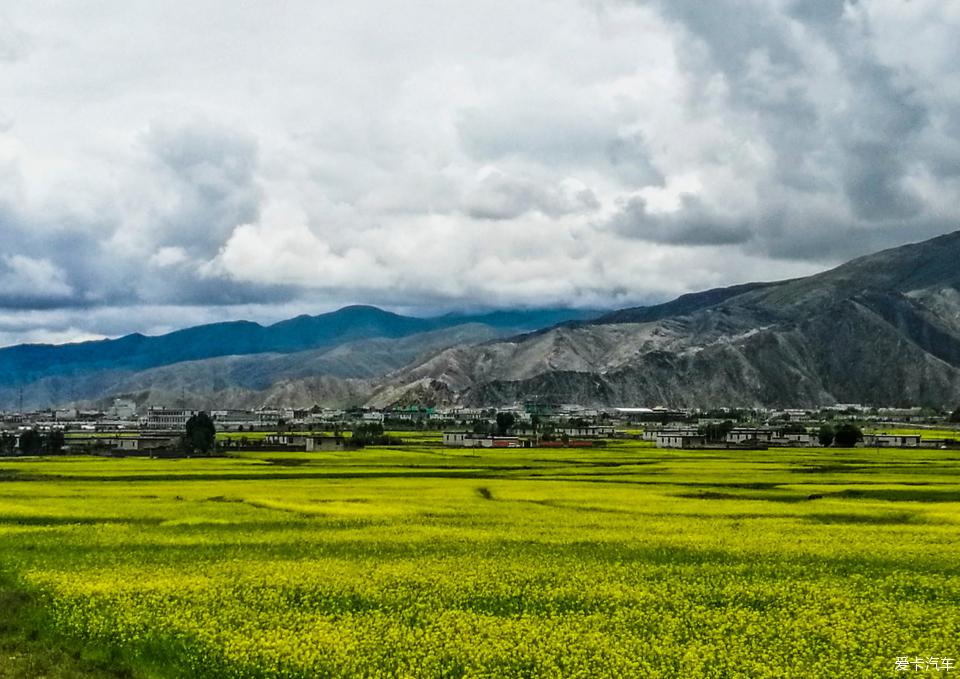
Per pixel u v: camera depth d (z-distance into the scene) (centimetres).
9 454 15000
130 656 3394
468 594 4272
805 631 3609
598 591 4303
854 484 9194
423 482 9575
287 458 13438
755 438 18200
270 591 4312
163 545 5722
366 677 3089
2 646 3547
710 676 3086
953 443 17350
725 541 5681
